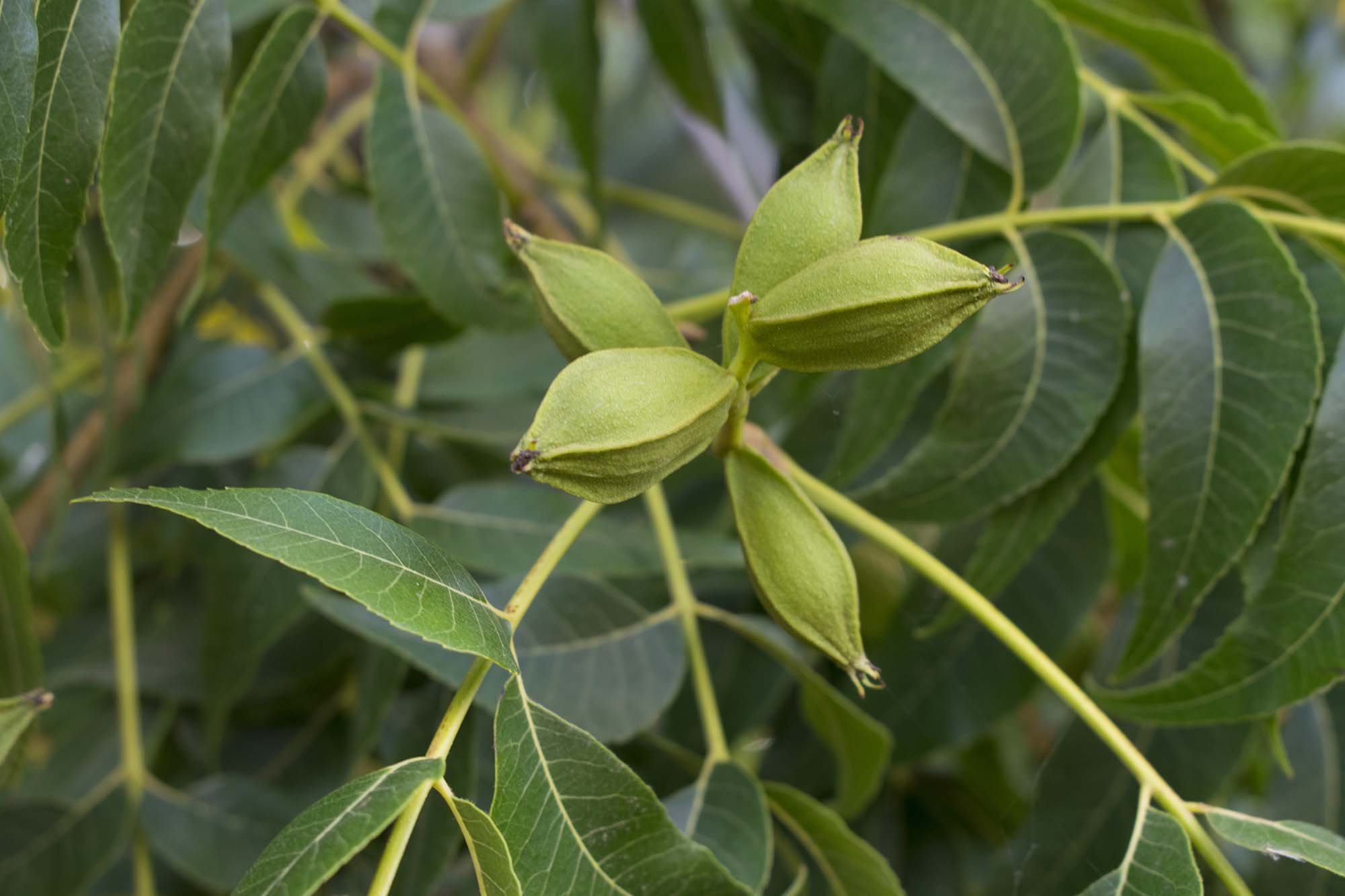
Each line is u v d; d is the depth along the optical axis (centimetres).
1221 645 44
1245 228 45
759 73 58
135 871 52
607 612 46
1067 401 46
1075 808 48
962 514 46
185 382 51
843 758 49
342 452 51
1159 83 55
